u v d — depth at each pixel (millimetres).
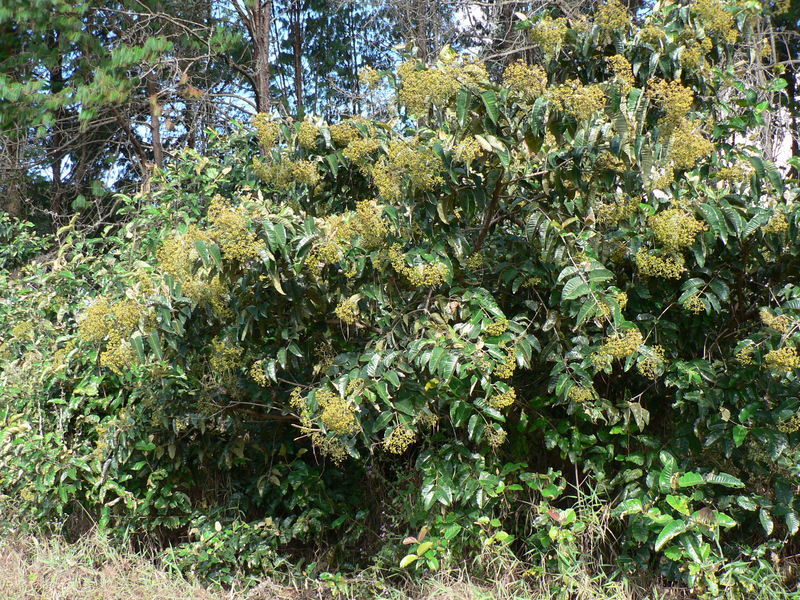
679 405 3250
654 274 3053
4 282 5371
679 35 3391
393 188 2914
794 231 3062
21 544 4078
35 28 6605
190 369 3781
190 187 5258
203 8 9891
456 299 3129
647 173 2705
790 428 3012
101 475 3957
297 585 3635
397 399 3049
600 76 3496
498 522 3275
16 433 4172
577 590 3148
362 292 3107
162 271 3391
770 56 6273
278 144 3379
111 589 3557
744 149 3576
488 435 3203
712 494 3180
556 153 2926
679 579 3152
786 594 3039
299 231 3086
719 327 3418
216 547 3648
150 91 9180
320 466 3973
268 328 3477
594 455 3514
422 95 2918
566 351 3264
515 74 2873
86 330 3182
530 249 3293
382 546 3742
